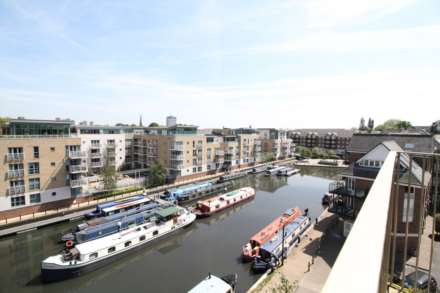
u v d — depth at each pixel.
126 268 23.30
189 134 55.94
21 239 27.73
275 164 80.12
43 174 33.41
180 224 29.94
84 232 25.98
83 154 36.66
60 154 34.81
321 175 67.25
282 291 16.88
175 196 40.81
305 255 22.59
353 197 25.39
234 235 29.81
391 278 8.05
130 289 20.45
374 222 2.32
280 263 21.31
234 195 41.06
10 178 30.86
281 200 44.25
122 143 57.91
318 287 17.73
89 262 21.88
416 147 29.75
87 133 51.75
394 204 6.55
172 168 52.47
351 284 1.39
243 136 71.69
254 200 44.12
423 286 13.34
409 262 17.58
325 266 20.59
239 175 62.19
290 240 24.81
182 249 26.53
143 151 59.12
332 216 32.44
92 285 21.12
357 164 25.98
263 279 19.38
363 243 1.94
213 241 28.28
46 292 20.27
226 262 23.77
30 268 22.94
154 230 27.19
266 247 22.83
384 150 24.23
